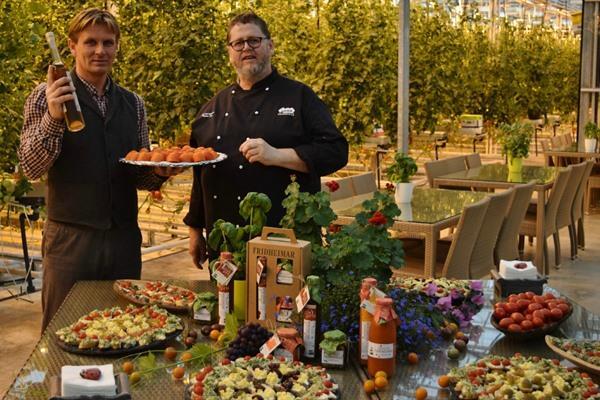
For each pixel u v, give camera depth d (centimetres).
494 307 246
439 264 485
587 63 979
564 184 627
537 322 229
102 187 306
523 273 268
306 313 211
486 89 1191
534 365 198
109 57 302
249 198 241
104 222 306
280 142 320
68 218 306
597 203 959
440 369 208
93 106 304
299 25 806
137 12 609
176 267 631
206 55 601
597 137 915
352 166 1119
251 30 314
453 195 557
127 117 315
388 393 193
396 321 204
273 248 223
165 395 191
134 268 317
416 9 892
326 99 807
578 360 204
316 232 238
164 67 604
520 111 1244
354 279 225
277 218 319
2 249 613
